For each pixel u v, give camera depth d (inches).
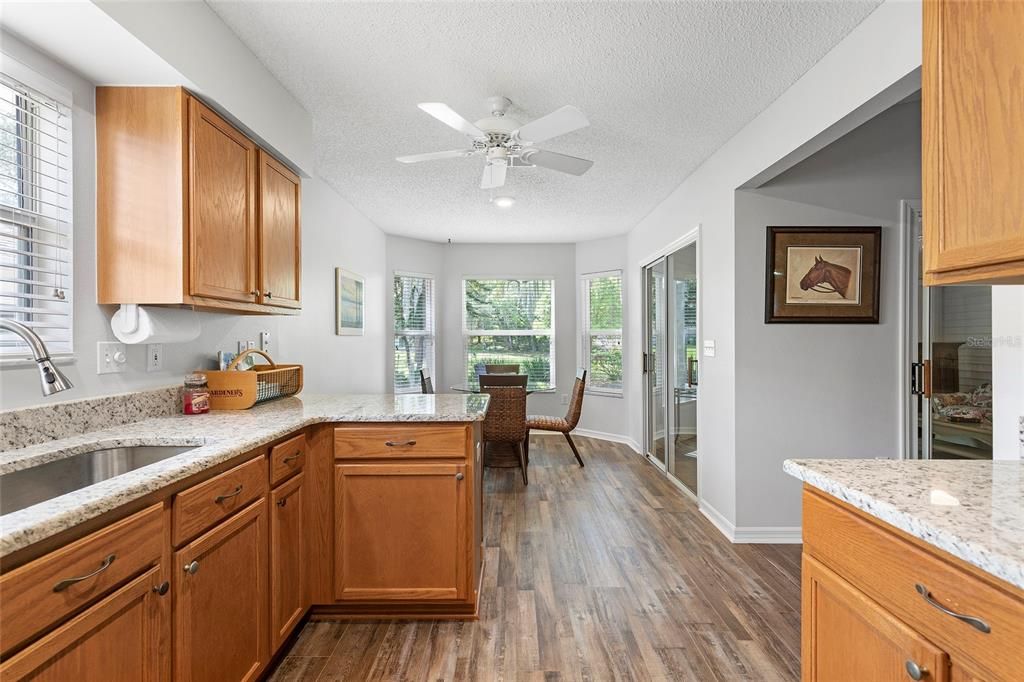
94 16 55.8
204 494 55.6
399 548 85.6
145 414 79.1
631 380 228.5
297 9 74.9
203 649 55.3
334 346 171.6
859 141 120.6
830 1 73.4
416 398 110.1
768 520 121.6
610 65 90.8
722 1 73.4
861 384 120.3
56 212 66.1
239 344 112.3
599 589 98.1
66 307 66.4
